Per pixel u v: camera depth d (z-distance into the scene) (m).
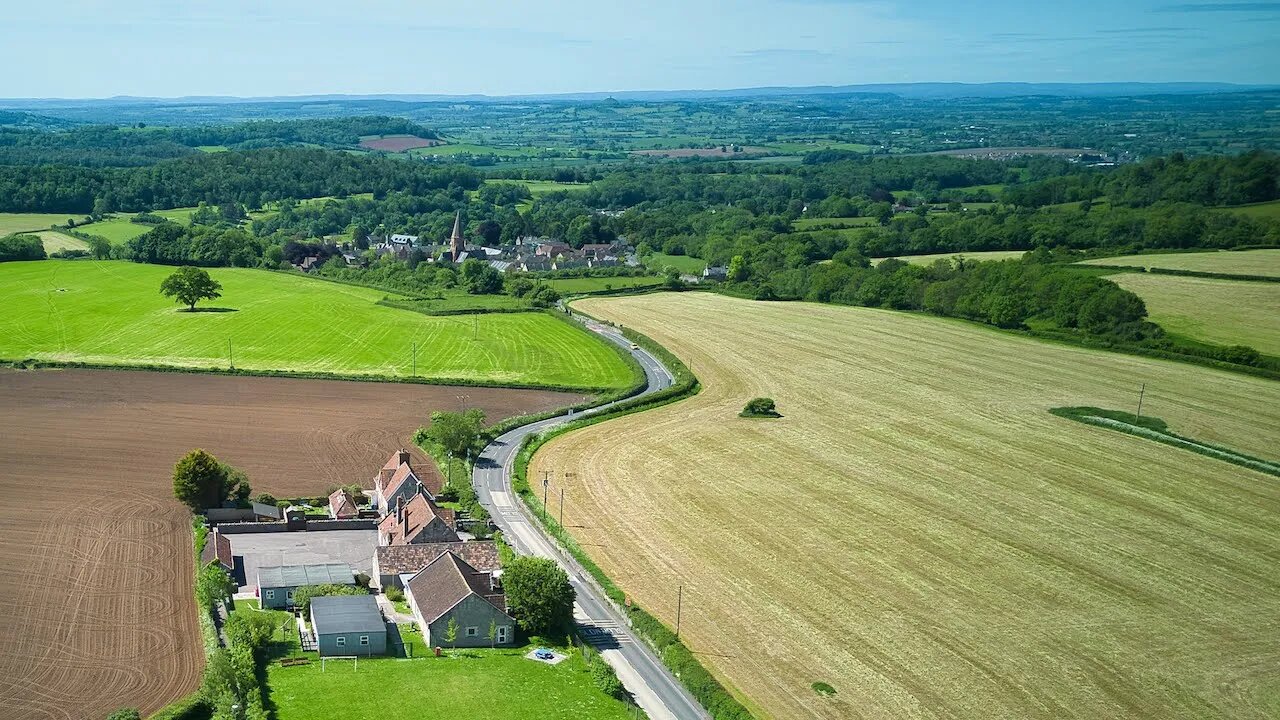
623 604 108.62
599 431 171.12
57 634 99.25
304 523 130.12
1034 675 96.06
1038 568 119.19
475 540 120.69
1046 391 194.50
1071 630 104.81
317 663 96.44
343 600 105.94
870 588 113.62
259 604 109.00
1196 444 161.75
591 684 93.94
